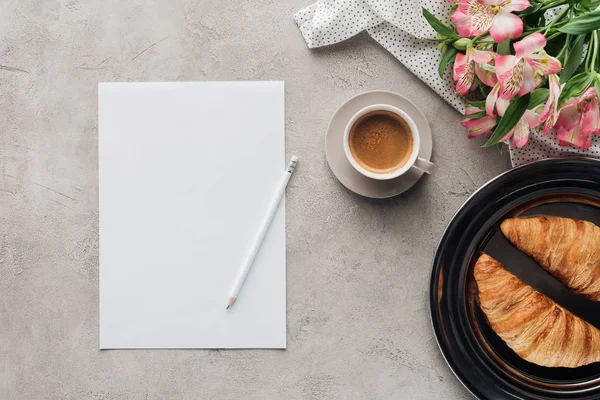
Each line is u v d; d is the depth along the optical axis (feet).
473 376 2.57
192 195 2.64
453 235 2.50
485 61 2.21
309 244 2.65
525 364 2.58
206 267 2.65
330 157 2.56
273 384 2.65
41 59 2.67
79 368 2.68
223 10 2.64
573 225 2.44
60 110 2.67
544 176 2.50
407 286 2.64
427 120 2.62
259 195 2.64
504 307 2.45
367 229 2.64
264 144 2.63
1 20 2.67
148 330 2.66
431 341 2.64
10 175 2.69
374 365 2.64
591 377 2.57
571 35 2.17
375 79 2.63
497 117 2.31
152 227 2.65
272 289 2.65
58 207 2.68
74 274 2.68
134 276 2.66
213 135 2.64
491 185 2.44
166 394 2.66
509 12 2.06
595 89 1.96
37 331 2.70
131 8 2.65
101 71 2.66
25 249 2.69
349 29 2.57
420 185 2.63
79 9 2.66
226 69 2.64
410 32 2.52
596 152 2.51
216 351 2.66
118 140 2.64
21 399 2.68
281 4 2.63
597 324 2.56
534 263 2.57
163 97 2.64
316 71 2.63
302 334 2.65
